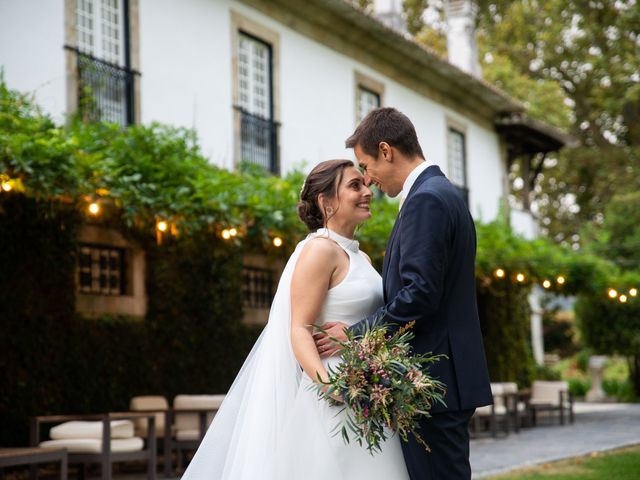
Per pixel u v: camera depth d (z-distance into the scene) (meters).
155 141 9.76
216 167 10.92
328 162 3.91
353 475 3.59
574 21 32.16
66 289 10.19
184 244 10.32
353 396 3.37
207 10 13.45
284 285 3.83
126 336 10.96
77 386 10.26
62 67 10.93
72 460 8.18
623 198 27.16
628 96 30.53
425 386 3.34
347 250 3.84
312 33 15.87
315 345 3.66
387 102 17.97
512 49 32.59
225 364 12.40
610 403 24.12
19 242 9.73
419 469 3.51
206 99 13.33
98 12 11.74
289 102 15.20
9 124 8.38
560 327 32.97
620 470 9.29
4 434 9.47
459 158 20.70
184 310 11.84
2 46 10.32
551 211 34.38
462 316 3.61
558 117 29.84
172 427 10.12
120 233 10.99
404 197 3.67
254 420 3.73
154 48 12.46
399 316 3.45
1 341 9.52
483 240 15.30
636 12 30.30
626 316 24.38
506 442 13.16
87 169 8.49
